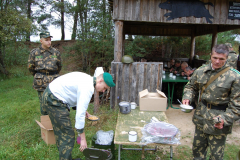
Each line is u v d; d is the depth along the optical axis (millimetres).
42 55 3195
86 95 1877
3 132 3217
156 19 4098
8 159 2457
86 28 7496
